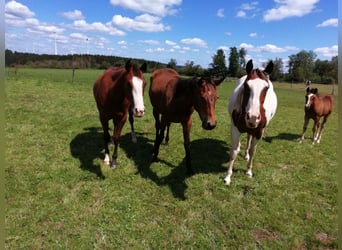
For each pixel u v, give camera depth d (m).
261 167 5.15
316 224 3.43
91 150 5.45
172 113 4.42
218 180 4.46
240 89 4.12
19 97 10.97
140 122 8.11
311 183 4.55
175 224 3.34
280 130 8.56
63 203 3.62
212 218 3.48
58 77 26.83
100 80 4.87
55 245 2.89
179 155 5.47
